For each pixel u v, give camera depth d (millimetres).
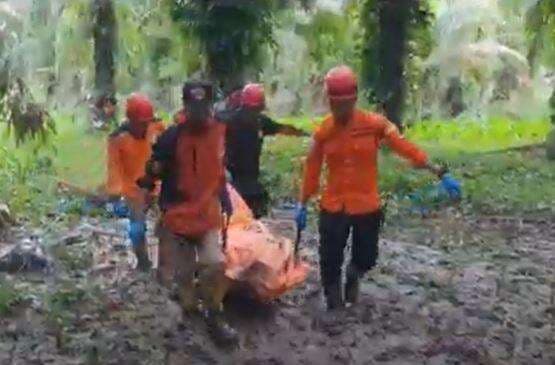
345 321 9727
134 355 8625
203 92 8656
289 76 32844
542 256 13352
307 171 9828
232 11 20016
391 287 11234
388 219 15766
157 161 8789
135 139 10875
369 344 9109
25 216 15117
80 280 10969
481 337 9414
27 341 8961
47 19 30266
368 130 9719
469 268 12445
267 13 20438
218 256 8891
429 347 9000
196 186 8828
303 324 9672
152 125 10922
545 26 26141
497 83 36344
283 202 17469
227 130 10656
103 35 29172
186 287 9172
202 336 9195
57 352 8695
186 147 8750
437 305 10523
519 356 8906
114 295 10414
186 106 8664
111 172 10953
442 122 33031
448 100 35531
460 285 11469
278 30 28266
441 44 34906
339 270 10039
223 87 20047
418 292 11047
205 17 20016
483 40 35469
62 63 30766
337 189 9828
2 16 27797
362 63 22312
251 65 20375
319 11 27203
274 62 29750
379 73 22047
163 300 10273
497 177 20203
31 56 30000
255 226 10070
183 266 9102
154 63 29562
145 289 10672
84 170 20266
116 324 9469
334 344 9102
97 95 28719
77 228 14188
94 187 17844
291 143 24828
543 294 11180
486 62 35031
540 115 36812
